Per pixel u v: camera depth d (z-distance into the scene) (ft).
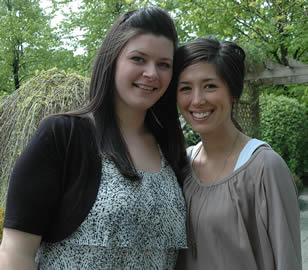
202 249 4.77
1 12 39.60
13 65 41.09
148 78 4.38
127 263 4.13
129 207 4.08
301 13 20.67
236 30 24.56
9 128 9.91
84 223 3.98
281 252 4.31
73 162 4.05
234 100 5.22
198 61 4.88
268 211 4.51
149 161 4.81
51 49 39.58
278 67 19.92
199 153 5.61
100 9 33.14
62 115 4.23
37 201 3.80
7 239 3.78
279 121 31.60
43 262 4.10
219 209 4.69
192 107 5.00
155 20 4.44
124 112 4.83
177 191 4.77
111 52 4.44
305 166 32.55
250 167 4.72
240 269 4.55
